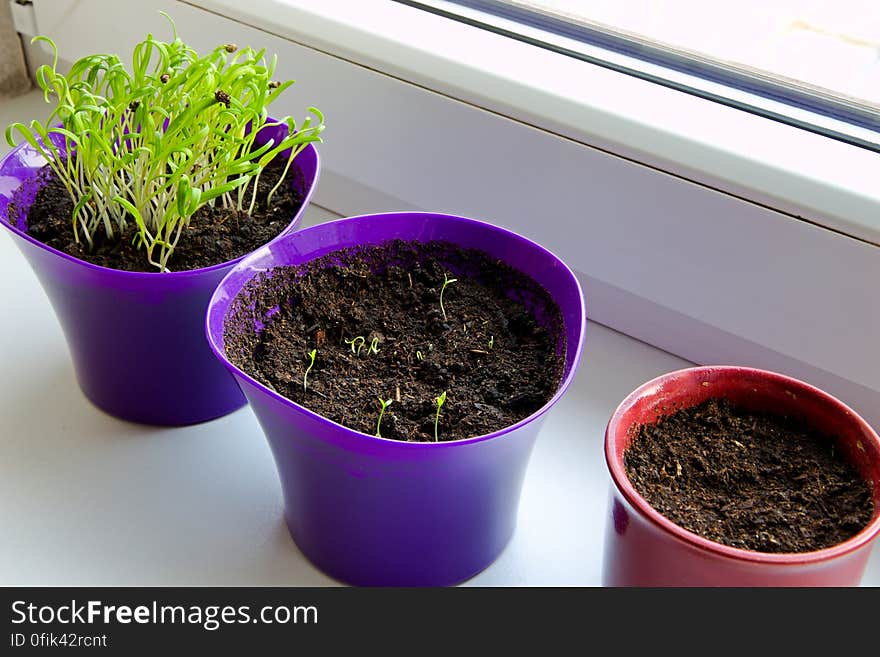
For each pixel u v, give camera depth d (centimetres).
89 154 70
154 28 101
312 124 96
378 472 58
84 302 71
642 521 55
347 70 90
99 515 72
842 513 59
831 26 83
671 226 79
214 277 69
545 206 86
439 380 68
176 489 75
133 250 73
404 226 75
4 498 73
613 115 78
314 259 74
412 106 88
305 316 72
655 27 85
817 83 78
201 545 71
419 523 62
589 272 87
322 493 63
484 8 91
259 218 79
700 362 88
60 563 69
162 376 76
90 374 78
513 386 67
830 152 74
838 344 76
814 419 64
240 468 77
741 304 79
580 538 73
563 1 88
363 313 73
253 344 69
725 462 62
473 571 69
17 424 79
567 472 79
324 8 91
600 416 83
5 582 67
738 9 86
